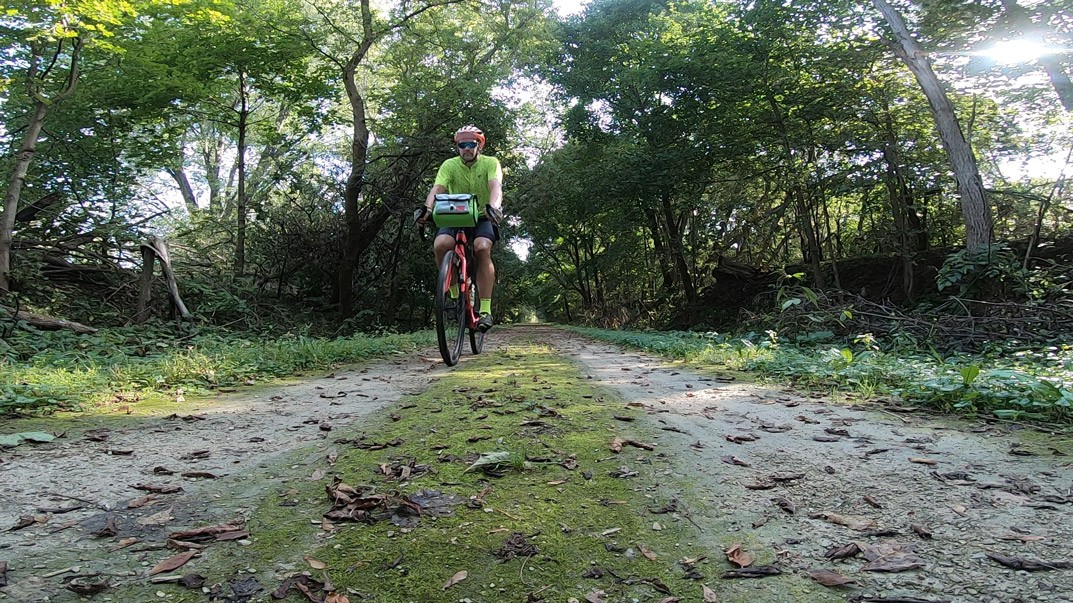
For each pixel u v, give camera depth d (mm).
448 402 3695
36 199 11656
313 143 20578
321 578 1440
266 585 1414
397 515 1817
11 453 2537
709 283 26000
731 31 14688
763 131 15953
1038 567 1506
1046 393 3383
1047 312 7090
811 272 16812
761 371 5656
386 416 3324
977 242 9734
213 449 2629
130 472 2275
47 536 1668
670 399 4078
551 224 30297
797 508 1931
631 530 1742
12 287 9258
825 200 15977
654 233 23641
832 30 13172
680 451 2582
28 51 10906
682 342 8617
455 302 5938
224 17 11594
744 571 1500
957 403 3592
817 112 14023
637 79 18047
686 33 18266
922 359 6277
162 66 12922
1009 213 14969
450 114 15883
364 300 18562
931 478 2248
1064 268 8891
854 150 13680
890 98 13578
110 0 8445
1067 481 2199
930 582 1447
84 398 3787
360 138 14852
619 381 5027
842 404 3891
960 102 14156
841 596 1389
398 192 16234
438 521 1773
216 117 16891
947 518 1843
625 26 22750
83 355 6023
